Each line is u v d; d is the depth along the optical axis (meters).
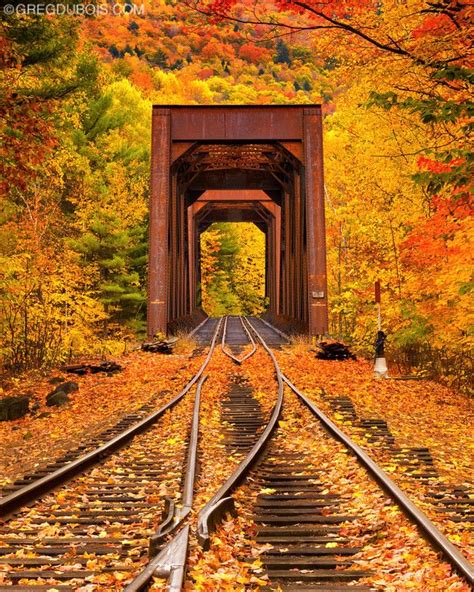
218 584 4.92
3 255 23.34
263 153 39.38
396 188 22.44
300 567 5.53
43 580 5.20
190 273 51.03
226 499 6.88
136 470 9.45
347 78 13.36
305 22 11.29
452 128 16.47
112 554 5.88
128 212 40.06
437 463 9.95
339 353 25.47
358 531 6.45
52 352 25.16
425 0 10.89
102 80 32.34
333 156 32.94
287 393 16.97
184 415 14.09
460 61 11.27
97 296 38.81
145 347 29.47
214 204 61.09
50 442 12.45
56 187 37.62
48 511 7.40
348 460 9.43
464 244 14.96
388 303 21.98
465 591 4.54
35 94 20.52
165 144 32.31
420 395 17.52
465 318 16.67
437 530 5.73
